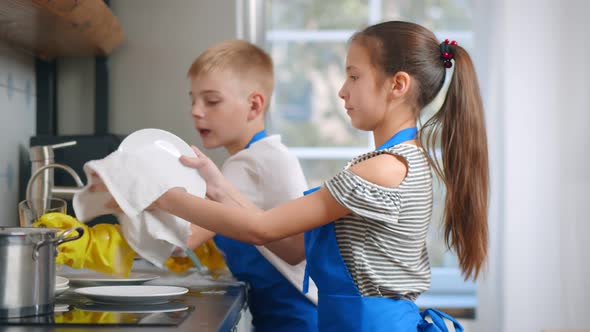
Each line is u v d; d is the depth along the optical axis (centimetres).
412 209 123
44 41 183
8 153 178
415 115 130
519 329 230
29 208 129
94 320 91
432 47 131
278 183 164
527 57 230
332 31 283
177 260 165
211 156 218
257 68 177
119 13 219
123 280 134
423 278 128
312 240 128
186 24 220
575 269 230
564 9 229
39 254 94
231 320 107
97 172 118
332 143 285
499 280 232
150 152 124
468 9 279
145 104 220
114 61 219
